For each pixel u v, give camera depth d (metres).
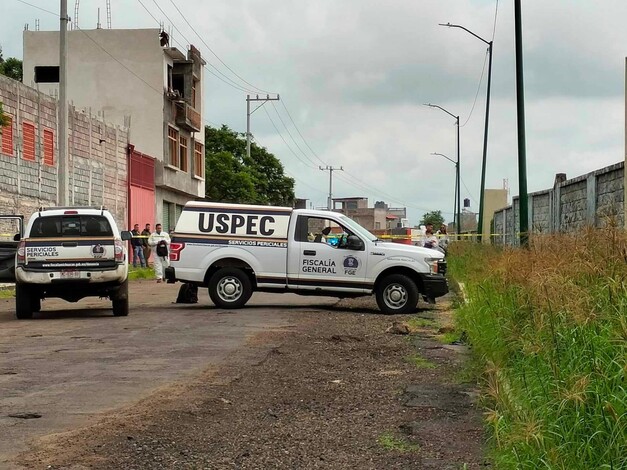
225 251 19.16
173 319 17.03
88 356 11.88
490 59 33.12
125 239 18.33
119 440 7.05
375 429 7.55
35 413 8.08
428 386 9.58
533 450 5.27
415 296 18.53
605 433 5.09
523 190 19.72
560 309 7.21
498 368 7.94
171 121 50.59
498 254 15.85
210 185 67.88
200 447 6.89
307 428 7.59
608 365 5.64
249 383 9.76
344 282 18.81
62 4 28.33
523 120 19.83
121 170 42.56
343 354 12.14
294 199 79.56
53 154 33.50
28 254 17.16
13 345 13.16
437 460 6.51
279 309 19.25
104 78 49.25
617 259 7.97
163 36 49.09
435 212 113.12
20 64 56.22
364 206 131.12
